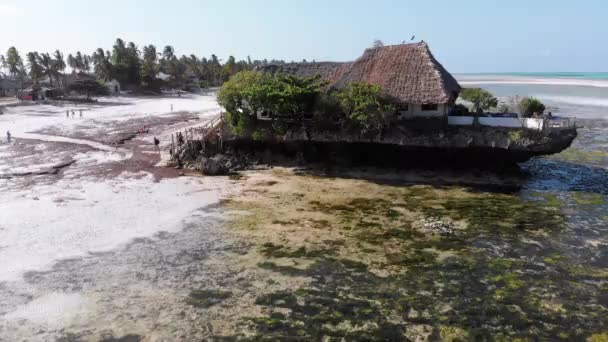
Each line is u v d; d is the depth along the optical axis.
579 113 70.62
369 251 22.41
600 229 25.05
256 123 40.09
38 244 22.83
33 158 42.38
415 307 17.31
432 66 36.66
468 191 32.59
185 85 151.38
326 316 16.70
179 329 15.91
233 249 22.67
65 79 120.94
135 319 16.53
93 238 23.78
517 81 192.88
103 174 36.84
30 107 86.81
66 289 18.64
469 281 19.33
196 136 43.12
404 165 37.31
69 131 57.72
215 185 34.12
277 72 46.41
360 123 36.16
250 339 15.34
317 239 23.91
